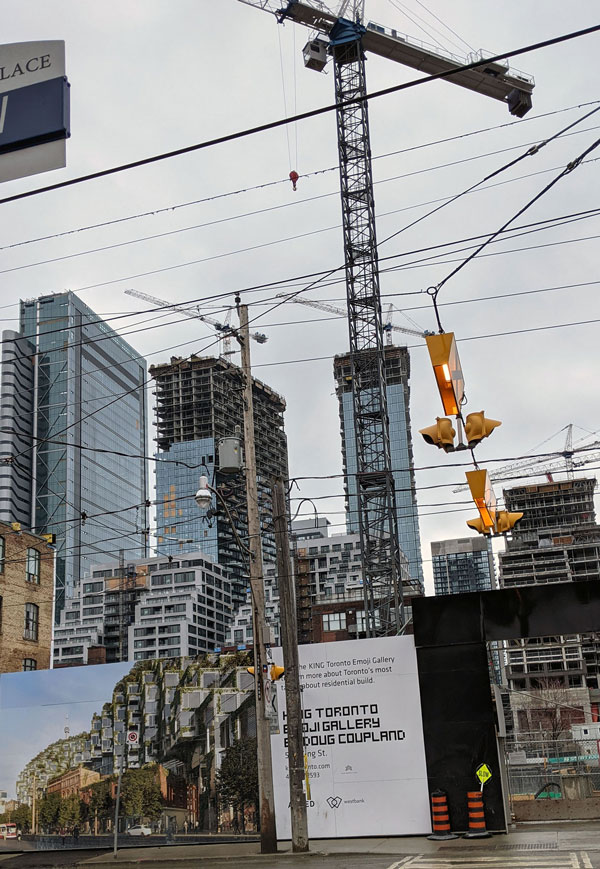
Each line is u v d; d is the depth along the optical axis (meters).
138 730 25.72
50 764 28.08
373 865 17.98
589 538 187.50
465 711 23.61
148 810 26.72
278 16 77.56
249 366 25.94
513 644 150.38
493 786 22.72
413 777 24.08
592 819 24.11
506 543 187.88
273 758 25.70
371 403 70.44
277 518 24.50
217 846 24.83
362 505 68.56
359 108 77.88
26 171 9.10
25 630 48.91
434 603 24.39
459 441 15.23
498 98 81.69
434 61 78.56
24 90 9.26
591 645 150.88
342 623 160.00
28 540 50.41
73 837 27.20
